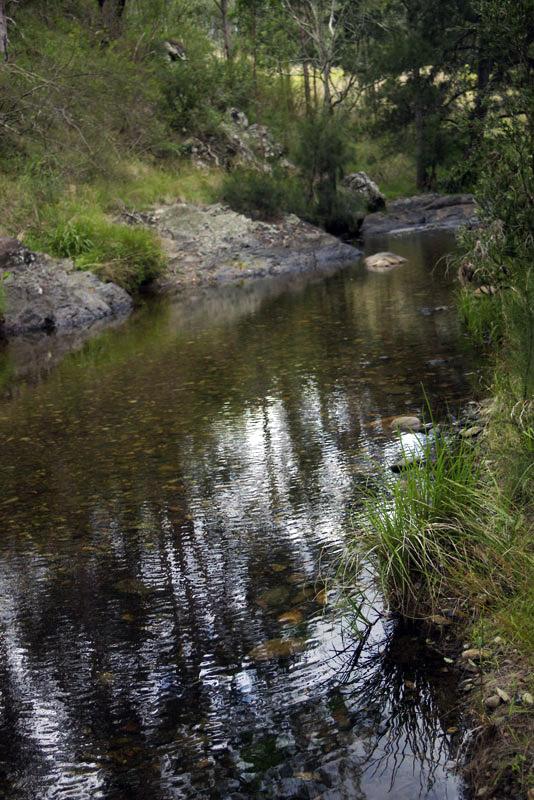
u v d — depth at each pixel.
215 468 5.93
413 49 30.00
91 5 25.28
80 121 20.31
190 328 12.05
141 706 3.28
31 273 14.40
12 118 19.55
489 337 8.68
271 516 4.97
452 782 2.69
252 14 33.75
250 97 30.95
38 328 13.38
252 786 2.78
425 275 15.05
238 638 3.69
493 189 7.71
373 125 32.28
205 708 3.23
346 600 3.90
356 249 19.84
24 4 23.34
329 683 3.30
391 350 8.99
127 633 3.84
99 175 20.48
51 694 3.42
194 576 4.33
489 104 8.66
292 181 23.73
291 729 3.05
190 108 25.72
